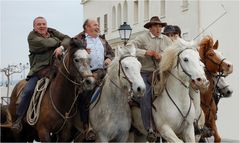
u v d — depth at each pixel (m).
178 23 33.31
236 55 27.66
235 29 27.81
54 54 12.45
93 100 12.42
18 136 13.49
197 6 30.80
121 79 11.91
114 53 13.14
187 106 12.23
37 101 12.42
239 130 26.69
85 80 11.57
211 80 14.31
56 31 13.12
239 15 27.69
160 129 12.38
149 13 39.06
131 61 11.80
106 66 12.66
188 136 12.30
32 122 12.40
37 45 12.67
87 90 11.91
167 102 12.28
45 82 12.47
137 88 11.58
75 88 12.05
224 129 27.56
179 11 33.12
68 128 12.23
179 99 12.21
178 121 12.23
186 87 12.16
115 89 12.11
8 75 37.66
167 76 12.32
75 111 12.27
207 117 14.34
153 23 12.90
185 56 11.88
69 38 12.62
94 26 12.77
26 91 12.62
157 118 12.42
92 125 12.42
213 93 14.47
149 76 12.67
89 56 11.76
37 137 13.33
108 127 12.16
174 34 13.98
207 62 14.32
